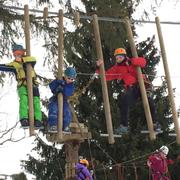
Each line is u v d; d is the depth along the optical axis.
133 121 20.98
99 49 9.52
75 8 13.05
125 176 20.77
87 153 20.84
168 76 9.62
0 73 13.00
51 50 13.02
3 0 12.11
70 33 12.84
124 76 9.86
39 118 9.21
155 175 14.59
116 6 12.57
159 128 9.73
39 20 12.54
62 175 21.23
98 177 20.53
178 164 20.86
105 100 9.33
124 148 20.64
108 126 9.23
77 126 11.57
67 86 9.50
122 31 12.52
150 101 9.95
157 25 9.84
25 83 9.22
